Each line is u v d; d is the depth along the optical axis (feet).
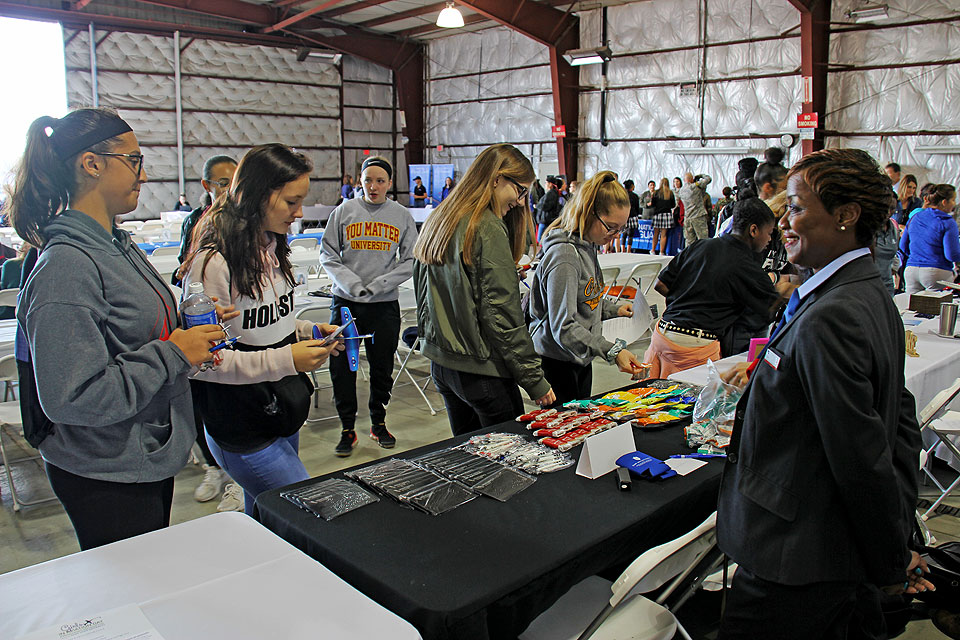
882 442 3.41
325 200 51.78
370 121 52.85
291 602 3.39
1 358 9.29
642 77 38.37
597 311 8.12
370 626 3.22
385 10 44.78
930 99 28.68
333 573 3.75
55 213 4.19
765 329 9.43
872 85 30.19
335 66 50.44
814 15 30.25
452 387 6.98
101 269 4.12
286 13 45.42
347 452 11.44
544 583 4.01
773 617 3.79
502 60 46.24
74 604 3.33
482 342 6.66
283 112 48.70
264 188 5.41
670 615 4.81
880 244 14.60
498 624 3.85
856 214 3.70
